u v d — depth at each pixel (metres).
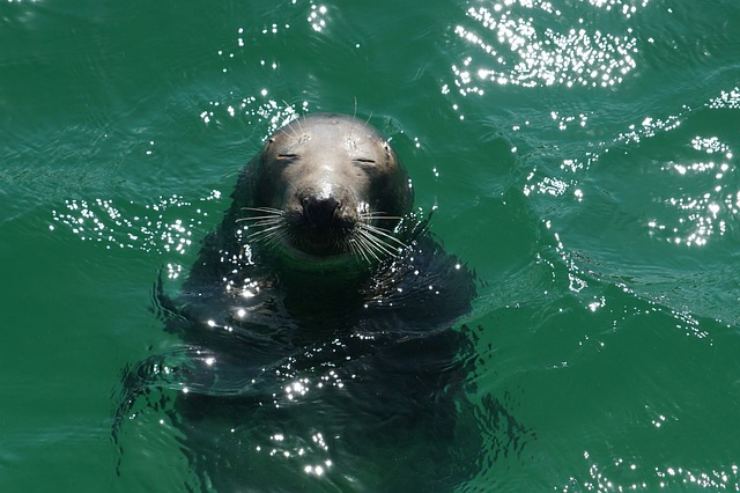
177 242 32.62
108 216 33.34
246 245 30.36
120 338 29.66
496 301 31.09
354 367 28.34
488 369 29.02
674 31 41.31
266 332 28.95
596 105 38.81
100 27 39.91
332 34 40.22
